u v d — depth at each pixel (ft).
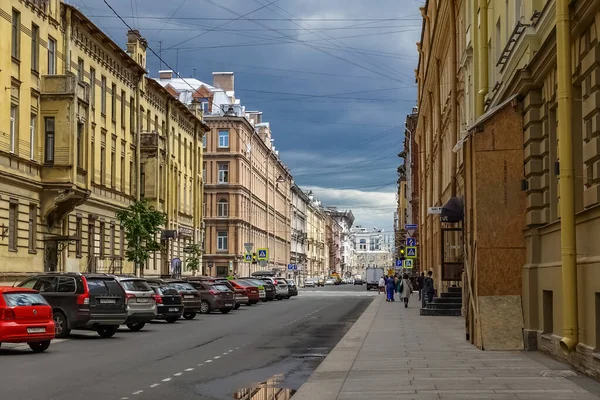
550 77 52.21
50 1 119.96
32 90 113.70
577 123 45.88
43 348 63.82
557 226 50.57
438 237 141.28
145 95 172.65
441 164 142.20
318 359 57.67
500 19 72.43
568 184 43.65
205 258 279.69
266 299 180.96
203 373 49.32
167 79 300.61
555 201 54.24
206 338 77.05
